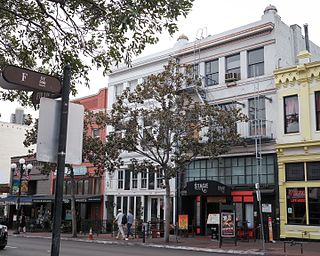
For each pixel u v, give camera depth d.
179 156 24.02
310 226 23.44
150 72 33.59
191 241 23.91
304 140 24.44
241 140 24.58
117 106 24.39
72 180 30.02
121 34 8.63
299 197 24.25
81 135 4.76
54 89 4.71
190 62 30.81
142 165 24.59
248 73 27.77
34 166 42.75
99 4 8.44
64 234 31.33
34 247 20.47
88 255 16.94
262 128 26.44
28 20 8.84
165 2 8.17
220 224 21.09
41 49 9.27
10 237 28.36
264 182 25.89
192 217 29.34
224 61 28.98
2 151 52.25
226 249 19.48
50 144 4.50
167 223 23.69
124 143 24.25
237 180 27.20
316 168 23.95
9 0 9.04
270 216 24.45
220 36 29.09
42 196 38.91
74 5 8.52
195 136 24.03
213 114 23.75
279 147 25.23
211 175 28.59
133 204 33.41
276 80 26.03
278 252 18.20
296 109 25.28
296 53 28.83
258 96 26.69
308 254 17.48
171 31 8.80
